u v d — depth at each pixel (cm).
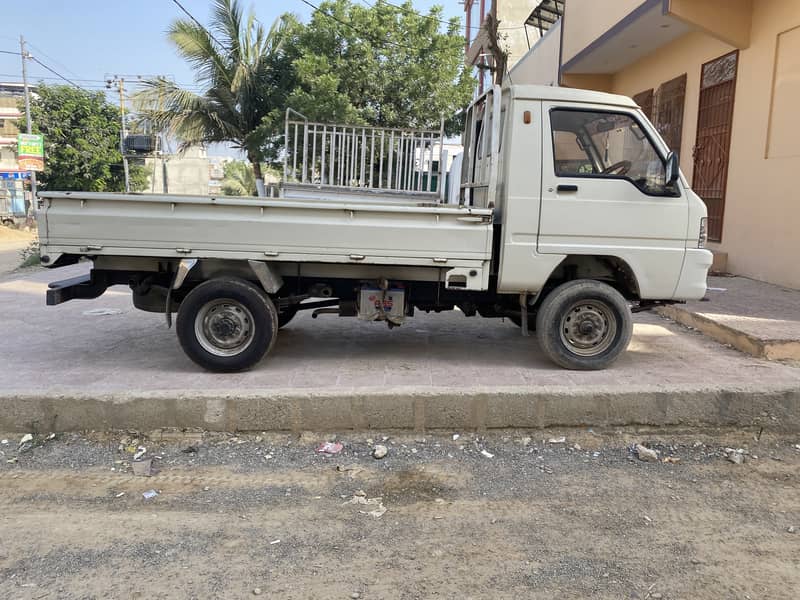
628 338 556
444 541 347
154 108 2200
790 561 329
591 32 1332
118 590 301
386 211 523
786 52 894
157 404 479
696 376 538
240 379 536
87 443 469
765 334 622
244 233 523
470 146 647
